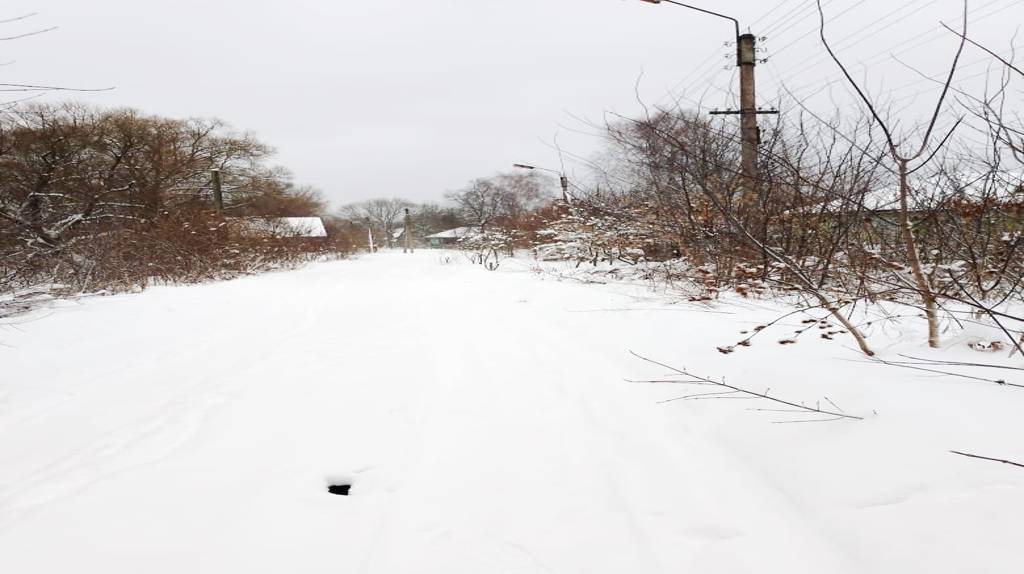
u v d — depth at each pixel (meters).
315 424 2.77
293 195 37.72
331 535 1.78
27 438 2.64
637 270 7.92
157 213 13.52
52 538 1.76
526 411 2.84
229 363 4.11
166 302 7.36
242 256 14.52
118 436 2.65
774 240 4.99
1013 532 1.29
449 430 2.63
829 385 2.34
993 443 1.62
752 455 2.08
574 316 5.20
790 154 4.32
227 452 2.44
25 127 9.95
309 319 6.22
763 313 4.40
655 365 3.32
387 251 56.16
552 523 1.80
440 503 1.96
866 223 3.57
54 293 7.96
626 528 1.75
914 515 1.47
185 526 1.83
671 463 2.14
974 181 3.35
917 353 2.58
